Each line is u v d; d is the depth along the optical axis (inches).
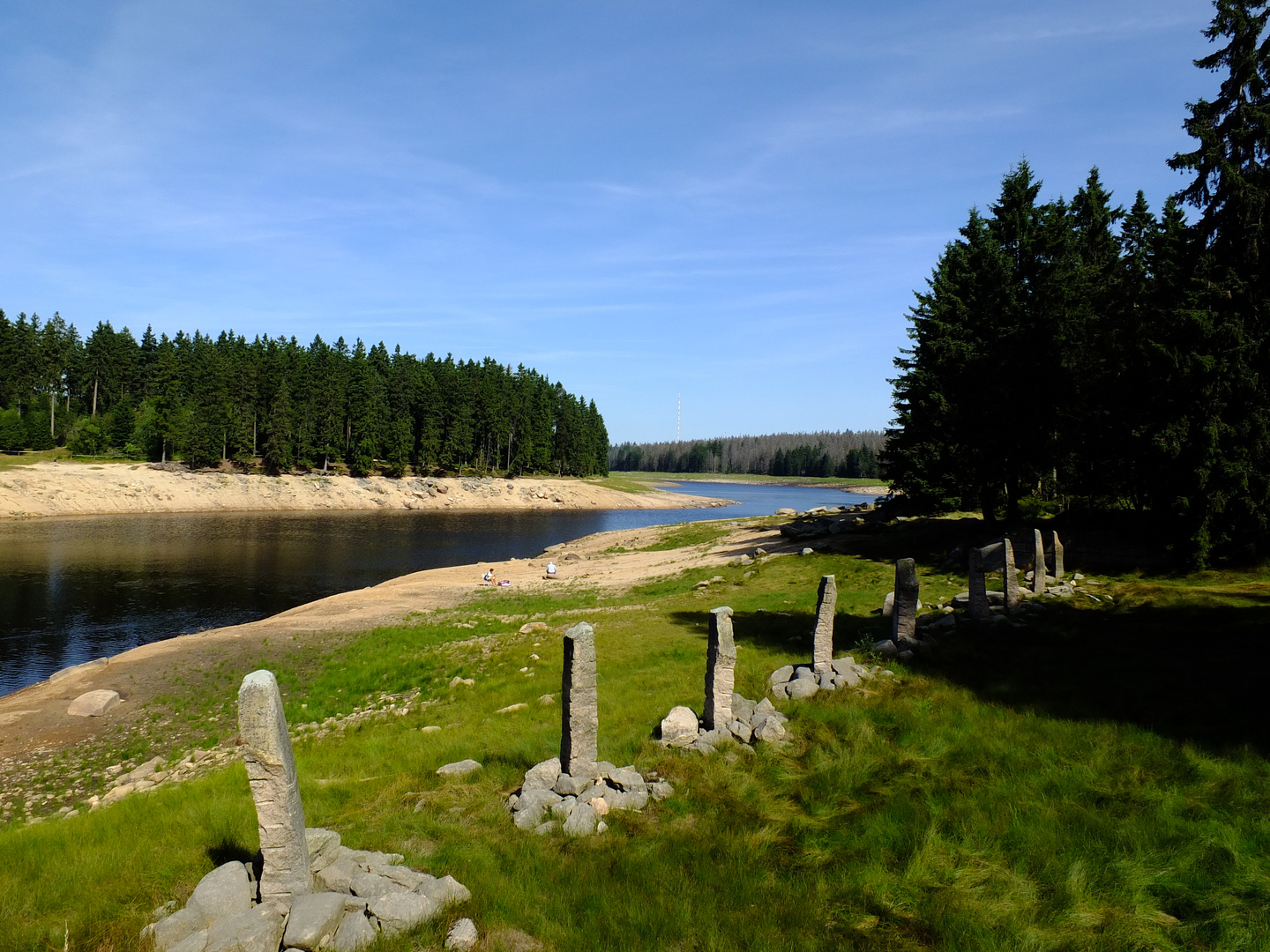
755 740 446.9
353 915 261.3
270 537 2593.5
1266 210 922.1
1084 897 272.8
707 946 249.9
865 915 270.5
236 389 3882.9
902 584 627.5
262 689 265.7
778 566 1327.5
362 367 4261.8
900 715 470.6
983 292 1316.4
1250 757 377.7
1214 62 961.5
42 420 3786.9
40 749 683.4
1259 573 893.8
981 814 333.7
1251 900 266.1
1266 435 888.9
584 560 1963.6
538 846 325.4
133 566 1868.8
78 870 312.3
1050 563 1021.8
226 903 265.9
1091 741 415.5
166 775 603.2
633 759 424.8
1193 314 897.5
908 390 1684.3
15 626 1255.5
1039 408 1173.1
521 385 5393.7
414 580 1694.1
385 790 402.6
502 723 547.5
